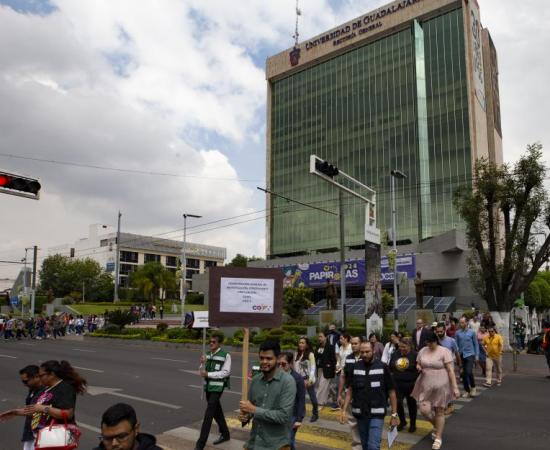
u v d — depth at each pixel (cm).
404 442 824
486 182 2594
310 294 3506
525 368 1897
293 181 8212
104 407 1095
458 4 6581
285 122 8556
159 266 7225
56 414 495
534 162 2500
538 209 2497
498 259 3016
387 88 7162
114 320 3681
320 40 8062
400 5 7056
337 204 7494
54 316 3953
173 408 1095
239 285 678
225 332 2967
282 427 464
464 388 1309
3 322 4038
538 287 5150
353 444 677
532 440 834
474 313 2333
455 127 6394
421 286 3300
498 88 8069
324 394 1040
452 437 855
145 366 1891
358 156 7331
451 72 6531
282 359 685
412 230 6512
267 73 8888
